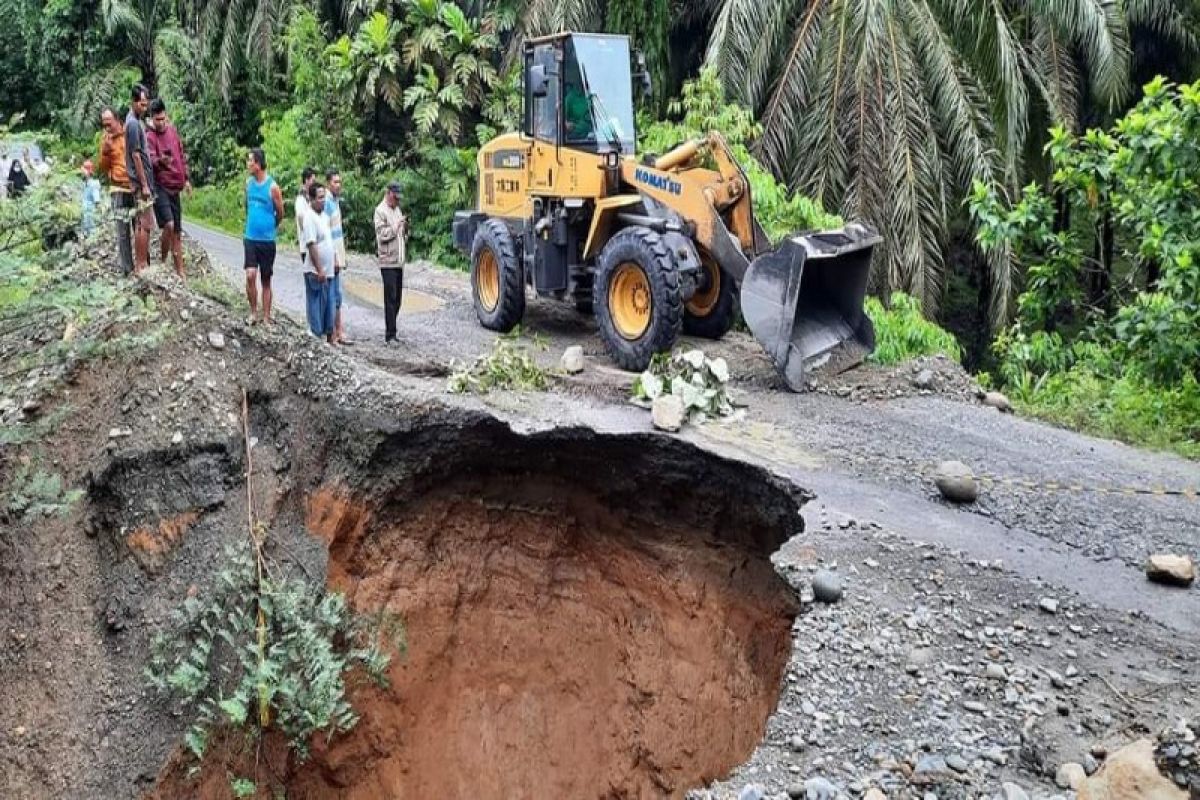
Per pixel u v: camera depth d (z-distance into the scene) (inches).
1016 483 303.1
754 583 294.5
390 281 414.9
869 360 417.1
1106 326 436.5
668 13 647.8
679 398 328.5
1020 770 186.5
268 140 783.1
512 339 442.0
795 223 498.0
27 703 261.0
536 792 319.6
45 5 1019.9
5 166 398.6
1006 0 603.5
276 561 301.7
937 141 560.7
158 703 264.7
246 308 361.1
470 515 338.0
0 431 283.7
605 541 334.6
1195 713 199.3
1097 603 239.3
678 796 289.1
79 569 286.5
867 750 192.4
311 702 271.3
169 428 310.5
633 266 387.9
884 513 279.9
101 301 266.1
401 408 317.7
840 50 549.3
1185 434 357.1
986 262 588.4
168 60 945.5
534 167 437.4
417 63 699.4
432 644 329.4
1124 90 603.5
